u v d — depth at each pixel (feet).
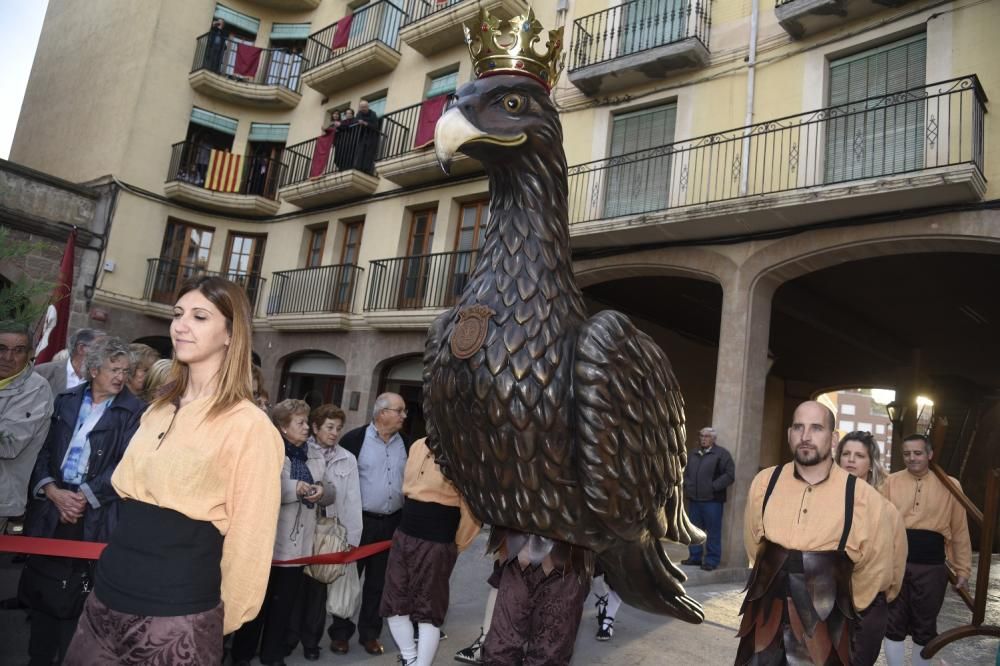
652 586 8.27
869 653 10.53
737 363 28.30
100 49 55.62
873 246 26.08
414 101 44.83
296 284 48.01
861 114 27.43
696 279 33.96
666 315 44.47
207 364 6.19
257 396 12.61
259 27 55.67
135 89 50.37
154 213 50.29
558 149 7.64
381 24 47.55
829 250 26.86
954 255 29.66
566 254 7.56
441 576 11.45
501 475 7.07
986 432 54.80
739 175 29.71
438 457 8.15
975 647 17.79
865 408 215.92
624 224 30.48
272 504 5.96
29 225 43.75
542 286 7.21
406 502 11.87
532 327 7.03
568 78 35.53
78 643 5.60
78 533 10.07
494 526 7.76
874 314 41.83
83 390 10.93
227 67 53.36
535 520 7.07
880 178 23.85
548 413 6.88
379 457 14.39
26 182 44.11
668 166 32.50
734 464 26.05
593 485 6.58
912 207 24.70
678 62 31.89
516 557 7.39
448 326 7.73
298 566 12.25
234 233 53.01
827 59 28.53
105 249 47.52
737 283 29.12
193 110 52.75
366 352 42.55
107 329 47.52
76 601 9.38
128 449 6.05
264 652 12.05
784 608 8.33
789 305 34.78
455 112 7.27
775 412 59.00
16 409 9.95
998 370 50.96
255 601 5.82
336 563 12.41
